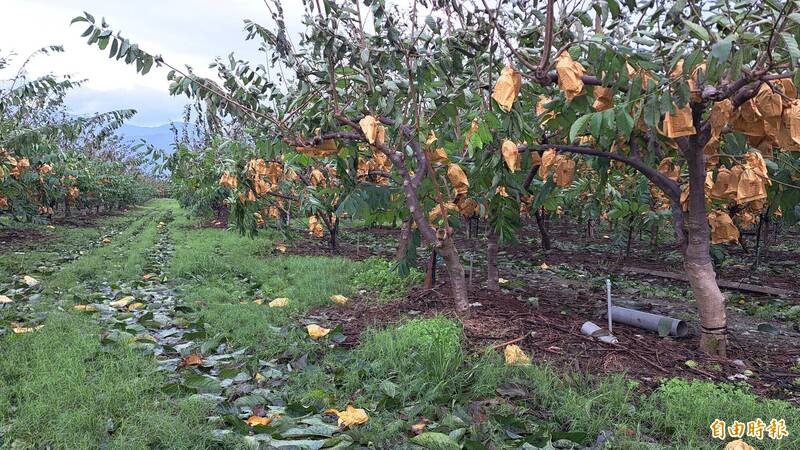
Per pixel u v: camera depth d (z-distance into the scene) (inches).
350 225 517.3
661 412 109.8
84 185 585.9
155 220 639.8
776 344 166.7
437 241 168.4
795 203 172.9
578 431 100.7
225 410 112.1
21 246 354.3
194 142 531.8
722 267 303.0
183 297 213.3
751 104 117.5
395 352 137.1
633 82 116.2
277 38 146.1
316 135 158.9
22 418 104.3
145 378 121.8
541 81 124.0
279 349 149.3
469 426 103.7
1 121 358.6
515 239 190.9
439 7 140.9
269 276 258.4
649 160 150.1
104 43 142.5
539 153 169.6
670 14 104.3
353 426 101.4
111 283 236.7
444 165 179.2
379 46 148.9
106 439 99.3
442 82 172.6
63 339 150.2
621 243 347.9
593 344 150.4
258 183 271.4
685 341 162.1
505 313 176.1
